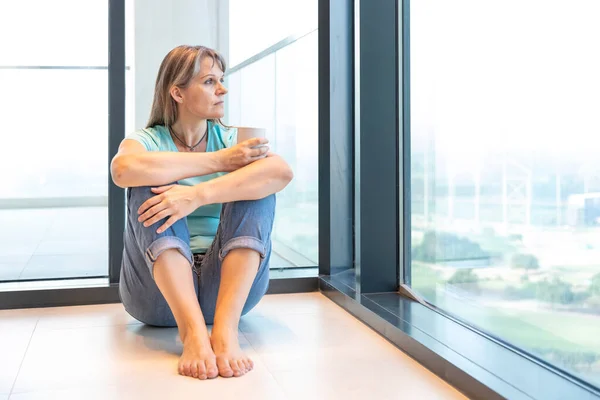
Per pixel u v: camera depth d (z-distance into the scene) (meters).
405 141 2.62
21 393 1.67
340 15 3.05
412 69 2.54
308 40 3.05
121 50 2.78
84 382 1.75
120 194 2.80
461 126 2.16
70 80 2.77
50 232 2.80
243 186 1.93
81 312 2.55
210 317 2.22
